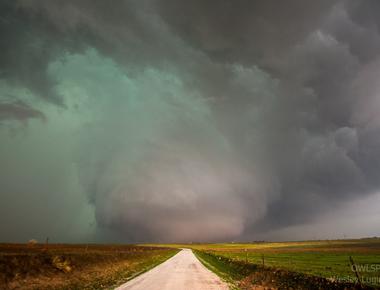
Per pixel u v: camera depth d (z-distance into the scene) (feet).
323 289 54.75
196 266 136.98
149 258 207.21
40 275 75.56
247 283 72.64
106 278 81.76
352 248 316.40
